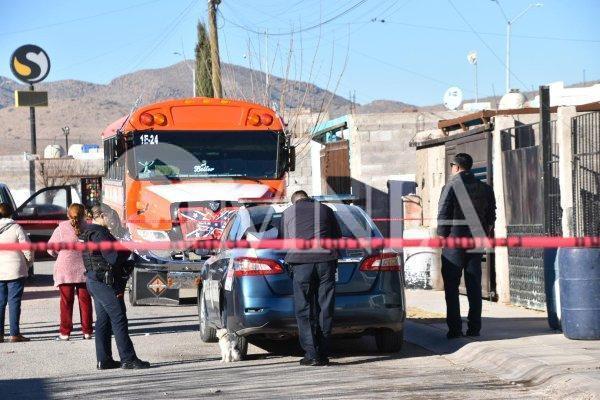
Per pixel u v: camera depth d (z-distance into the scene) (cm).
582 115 1444
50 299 2152
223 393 973
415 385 984
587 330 1163
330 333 1138
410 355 1206
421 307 1667
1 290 1463
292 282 1155
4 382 1092
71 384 1070
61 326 1478
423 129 2911
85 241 1180
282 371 1108
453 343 1234
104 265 1170
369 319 1165
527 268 1620
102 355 1181
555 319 1287
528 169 1606
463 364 1127
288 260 1130
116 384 1059
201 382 1050
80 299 1484
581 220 1448
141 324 1633
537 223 1579
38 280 2647
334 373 1078
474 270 1273
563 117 1459
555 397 898
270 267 1155
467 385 979
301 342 1141
